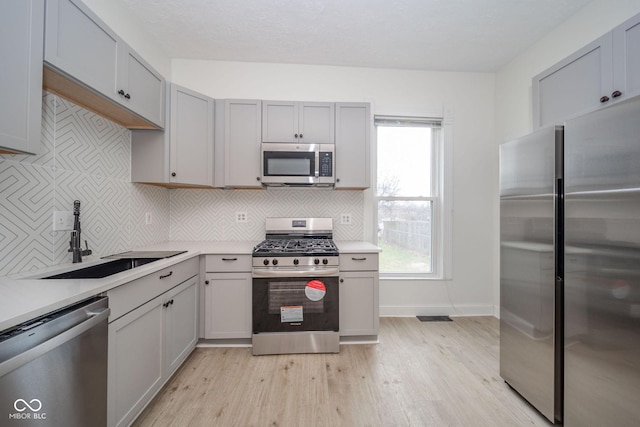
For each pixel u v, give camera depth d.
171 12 2.16
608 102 1.41
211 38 2.49
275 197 2.90
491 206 3.07
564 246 1.37
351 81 2.95
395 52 2.69
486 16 2.19
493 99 3.07
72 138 1.65
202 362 2.08
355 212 2.96
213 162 2.56
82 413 1.01
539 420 1.52
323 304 2.21
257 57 2.79
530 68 2.60
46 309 0.89
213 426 1.48
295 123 2.58
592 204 1.23
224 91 2.86
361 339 2.39
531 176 1.56
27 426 0.81
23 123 1.07
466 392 1.76
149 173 2.20
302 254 2.19
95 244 1.84
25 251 1.39
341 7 2.10
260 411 1.59
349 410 1.60
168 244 2.59
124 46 1.68
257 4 2.07
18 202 1.36
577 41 2.14
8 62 1.01
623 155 1.11
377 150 3.07
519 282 1.67
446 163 3.02
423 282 3.03
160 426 1.47
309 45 2.58
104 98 1.58
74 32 1.31
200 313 2.26
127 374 1.34
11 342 0.77
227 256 2.26
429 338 2.49
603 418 1.20
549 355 1.45
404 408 1.62
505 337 1.80
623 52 1.34
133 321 1.39
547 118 1.80
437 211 3.10
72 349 0.97
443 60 2.83
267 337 2.19
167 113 2.22
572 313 1.33
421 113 2.99
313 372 1.96
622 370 1.13
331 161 2.53
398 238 3.09
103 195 1.91
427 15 2.18
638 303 1.07
